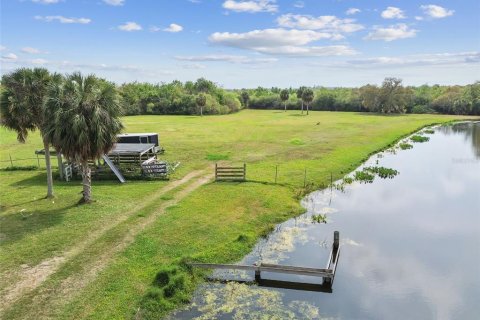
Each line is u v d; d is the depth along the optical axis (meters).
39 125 23.53
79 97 20.80
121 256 16.53
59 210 22.27
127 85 117.31
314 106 129.75
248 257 17.50
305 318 13.06
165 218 21.16
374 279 15.80
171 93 114.75
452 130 69.81
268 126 71.38
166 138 53.84
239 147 45.91
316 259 17.44
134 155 32.75
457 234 20.72
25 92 22.48
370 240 19.75
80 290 13.88
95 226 19.84
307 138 53.88
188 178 30.44
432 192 28.95
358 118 90.94
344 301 14.18
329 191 28.64
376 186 30.36
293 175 31.80
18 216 21.28
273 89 184.25
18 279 14.59
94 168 30.11
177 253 17.12
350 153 42.16
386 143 50.69
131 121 83.06
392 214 23.84
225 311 13.32
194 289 14.66
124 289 14.02
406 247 18.97
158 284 14.28
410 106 113.38
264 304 13.85
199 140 51.84
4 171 33.06
